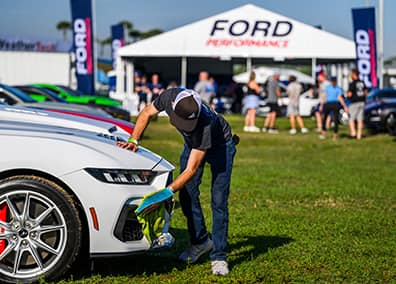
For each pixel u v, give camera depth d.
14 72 38.81
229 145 5.23
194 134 4.89
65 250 4.83
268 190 9.77
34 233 4.84
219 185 5.24
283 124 28.52
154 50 31.91
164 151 15.48
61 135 5.00
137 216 4.76
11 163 4.76
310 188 10.01
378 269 5.53
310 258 5.79
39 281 4.84
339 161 14.25
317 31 31.12
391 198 9.27
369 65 26.39
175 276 5.21
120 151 5.02
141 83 33.41
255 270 5.39
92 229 4.82
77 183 4.79
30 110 6.33
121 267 5.46
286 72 44.91
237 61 39.88
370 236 6.80
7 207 4.83
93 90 27.38
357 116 20.86
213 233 5.28
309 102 33.72
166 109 5.06
